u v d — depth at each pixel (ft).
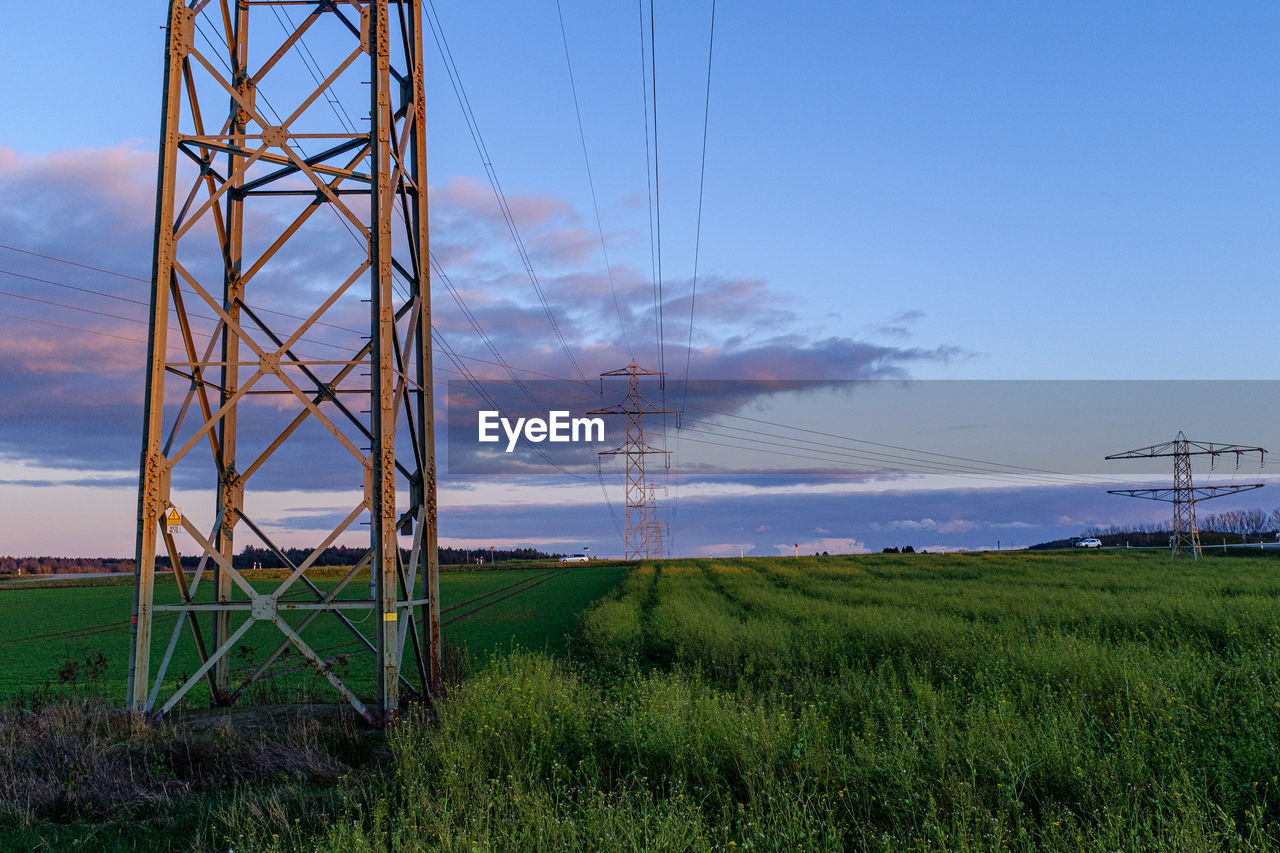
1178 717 28.89
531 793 24.17
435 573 50.24
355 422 47.78
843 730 31.55
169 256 44.91
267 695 48.96
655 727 30.35
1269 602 70.03
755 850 19.97
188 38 46.57
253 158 46.85
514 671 41.91
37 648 85.56
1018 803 21.93
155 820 26.50
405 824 21.70
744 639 57.57
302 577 44.73
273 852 21.38
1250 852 18.86
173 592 180.04
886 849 19.42
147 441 43.19
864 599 100.48
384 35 46.96
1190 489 269.64
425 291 51.62
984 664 42.19
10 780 29.25
